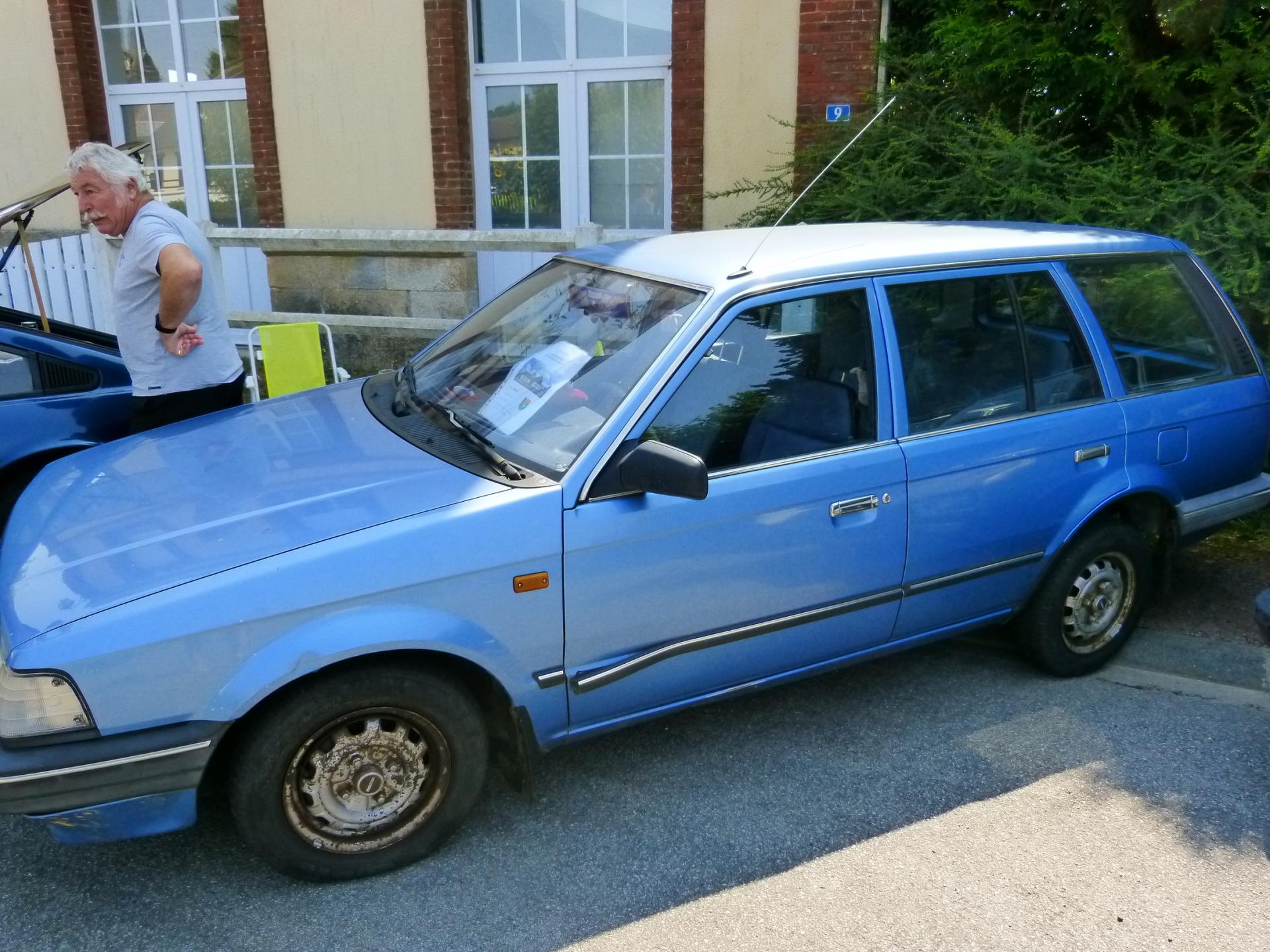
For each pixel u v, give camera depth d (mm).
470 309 9023
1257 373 4414
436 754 3027
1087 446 3871
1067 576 3979
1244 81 5945
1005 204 6051
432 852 3133
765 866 3111
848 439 3426
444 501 2922
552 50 8984
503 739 3193
